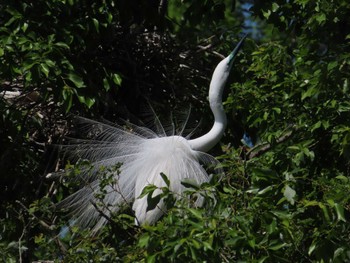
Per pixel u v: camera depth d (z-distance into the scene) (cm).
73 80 1092
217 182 823
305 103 1055
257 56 1189
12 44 1080
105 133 1180
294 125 1055
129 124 1200
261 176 809
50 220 1054
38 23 1134
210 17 1322
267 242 776
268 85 1134
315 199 861
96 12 1211
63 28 1147
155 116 1223
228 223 803
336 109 1002
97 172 1067
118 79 1209
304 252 846
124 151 1163
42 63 1059
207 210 829
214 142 1189
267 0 1240
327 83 1026
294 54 1179
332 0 1077
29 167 1152
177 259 761
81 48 1196
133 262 846
